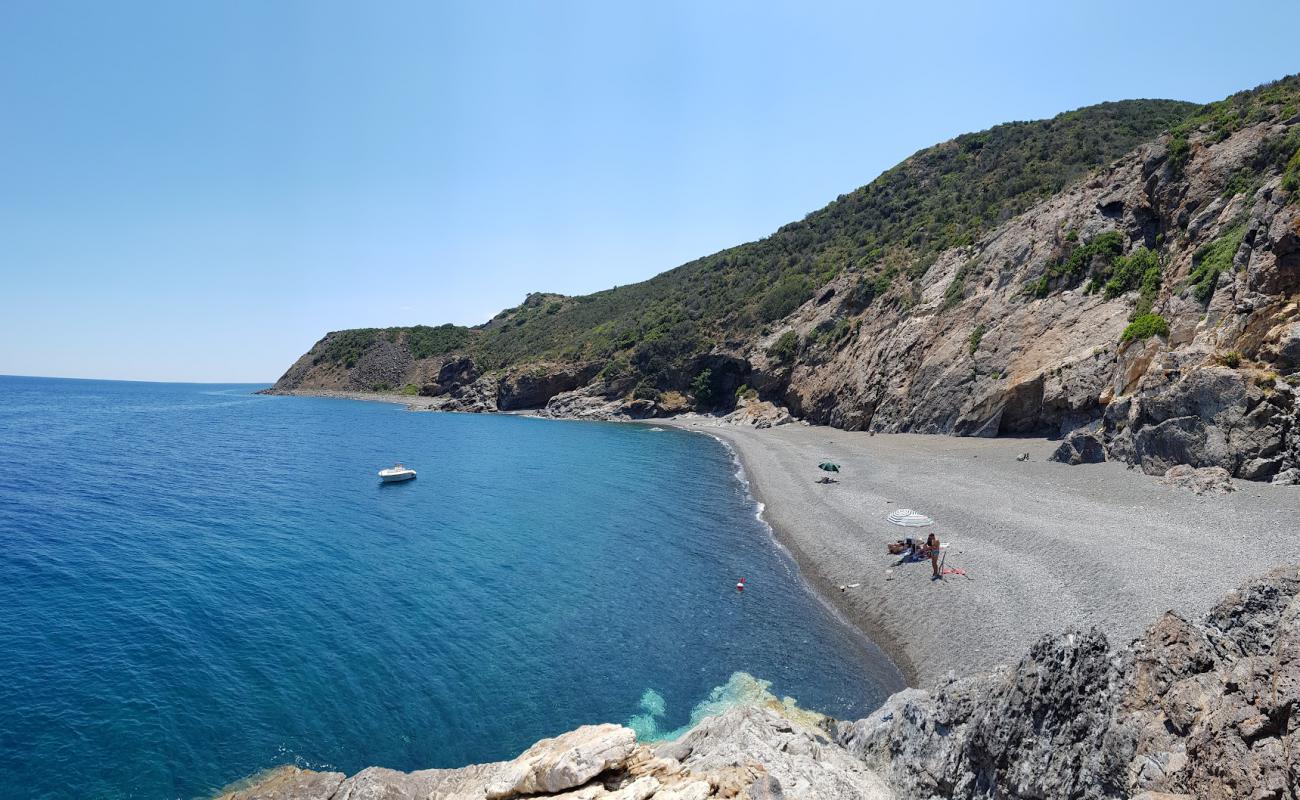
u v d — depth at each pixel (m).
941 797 9.90
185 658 20.67
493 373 138.50
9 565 29.62
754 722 13.55
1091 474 31.95
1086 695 8.23
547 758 9.82
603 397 112.94
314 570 29.28
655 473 53.94
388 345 188.00
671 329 109.31
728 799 8.68
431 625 23.14
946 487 35.31
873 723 13.05
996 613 20.03
